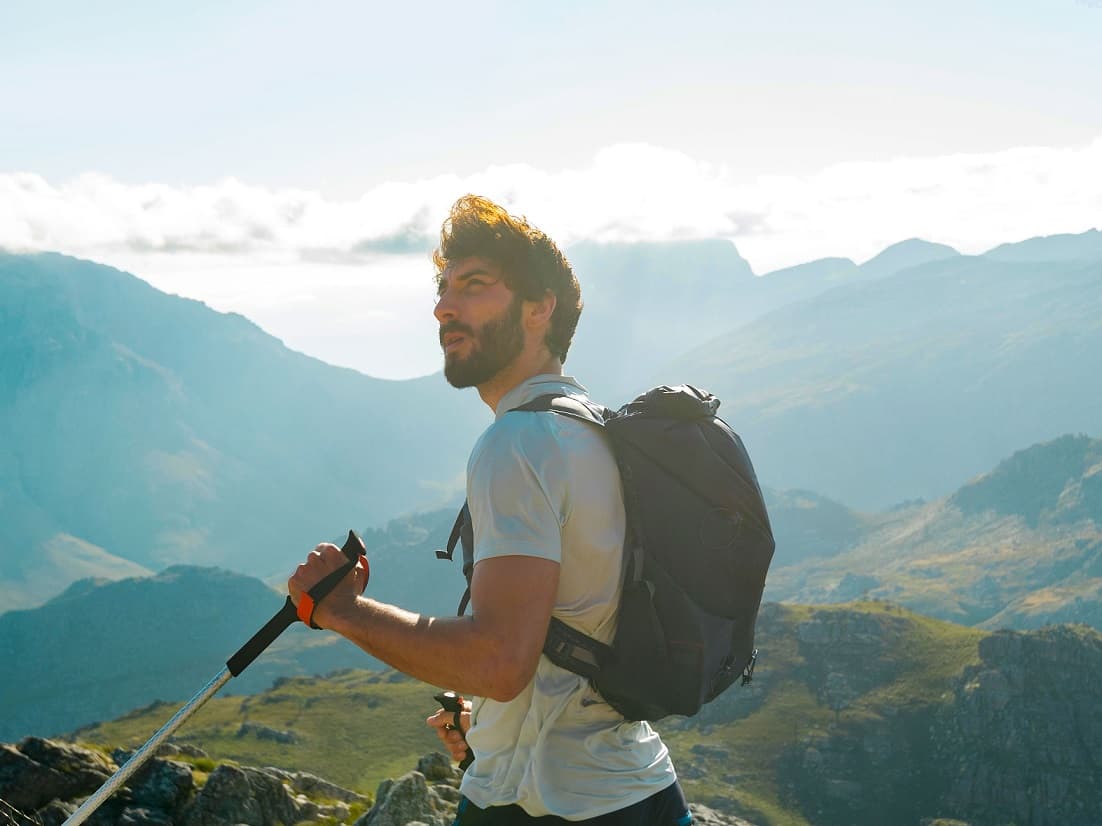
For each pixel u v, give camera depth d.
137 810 13.49
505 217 3.49
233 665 3.27
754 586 3.30
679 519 3.21
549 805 3.16
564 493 3.08
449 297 3.49
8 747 13.44
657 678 3.13
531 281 3.46
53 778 13.30
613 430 3.30
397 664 3.04
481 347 3.48
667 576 3.18
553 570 3.02
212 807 14.24
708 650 3.15
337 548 3.20
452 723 3.81
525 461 3.06
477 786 3.35
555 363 3.63
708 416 3.44
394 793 13.30
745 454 3.44
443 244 3.59
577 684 3.21
